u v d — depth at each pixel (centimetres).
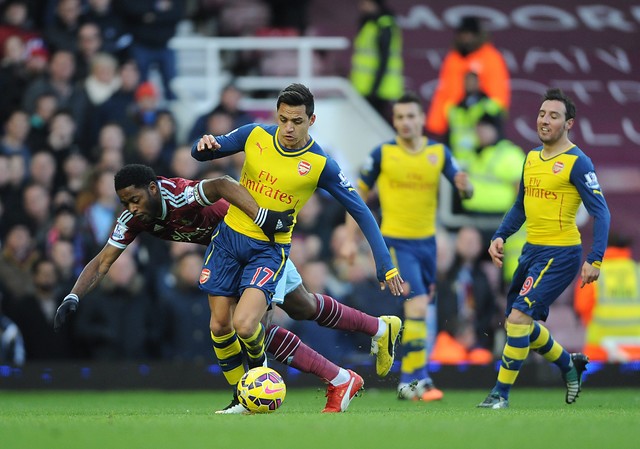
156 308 4572
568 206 2944
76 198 4853
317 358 2780
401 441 2022
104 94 5219
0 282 4528
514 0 6431
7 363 4491
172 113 5178
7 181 4769
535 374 4741
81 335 4516
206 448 1919
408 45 6241
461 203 5294
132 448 1930
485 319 4731
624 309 4812
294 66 5791
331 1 6197
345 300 4588
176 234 2756
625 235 5184
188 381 4553
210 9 5853
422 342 3634
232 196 2612
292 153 2680
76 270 4659
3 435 2153
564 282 2969
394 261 3659
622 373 4766
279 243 2692
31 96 5081
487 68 5572
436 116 5606
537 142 6022
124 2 5391
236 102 5131
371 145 5519
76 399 4006
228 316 2733
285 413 2703
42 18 5469
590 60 6334
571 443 2003
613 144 6125
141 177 2609
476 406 3097
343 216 4944
